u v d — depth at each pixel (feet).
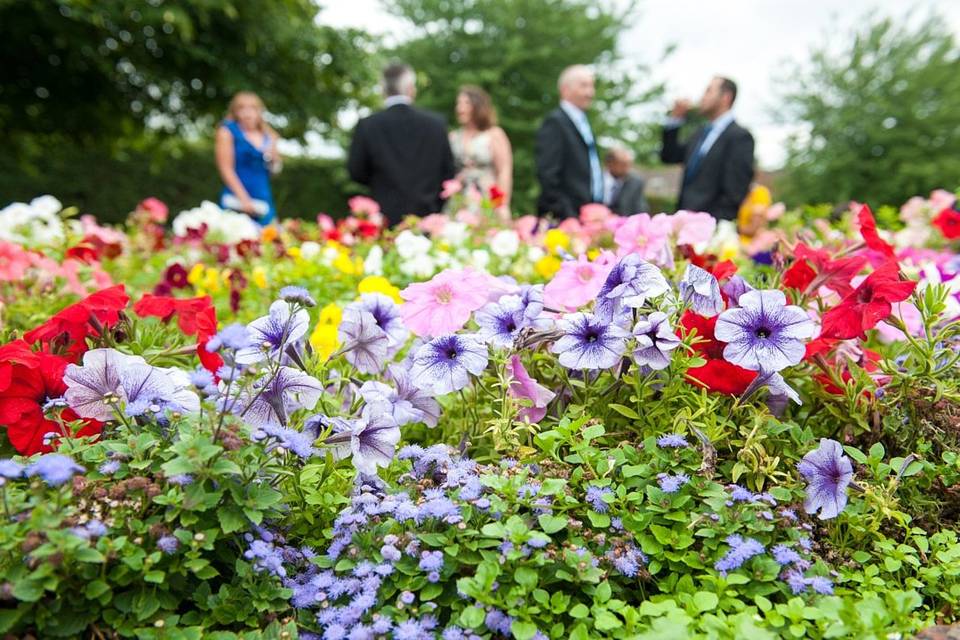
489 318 6.36
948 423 6.17
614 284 6.07
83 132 43.65
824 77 84.02
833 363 6.81
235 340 4.46
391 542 4.92
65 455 4.52
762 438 5.63
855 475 6.04
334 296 11.19
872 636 4.11
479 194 19.27
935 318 6.01
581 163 19.27
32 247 13.43
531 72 72.84
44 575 4.05
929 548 5.76
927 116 78.74
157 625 4.32
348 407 6.70
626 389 6.41
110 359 5.41
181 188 47.70
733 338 5.76
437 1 74.08
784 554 4.81
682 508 5.32
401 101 19.58
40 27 35.27
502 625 4.47
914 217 17.26
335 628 4.54
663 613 4.68
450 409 7.38
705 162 19.34
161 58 39.68
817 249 7.75
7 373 5.48
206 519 4.79
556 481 5.05
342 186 56.44
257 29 37.68
